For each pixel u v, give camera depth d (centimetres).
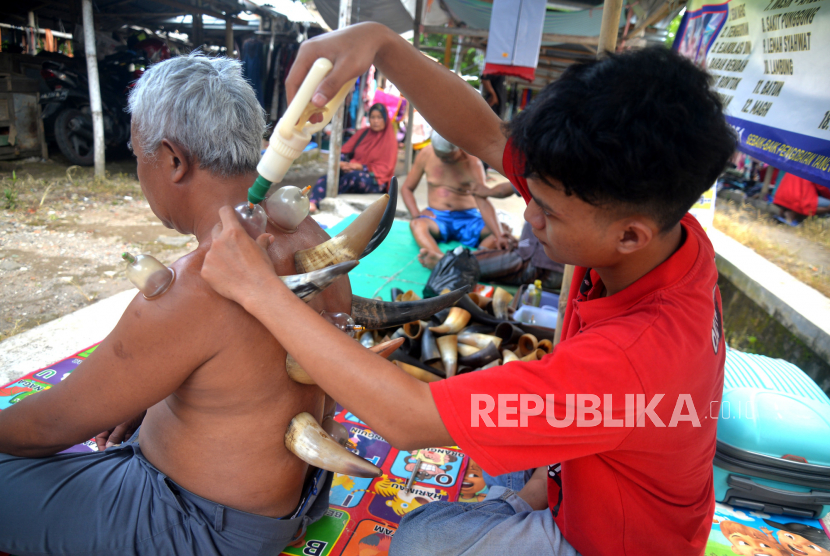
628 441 98
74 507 119
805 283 394
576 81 82
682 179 79
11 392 219
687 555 112
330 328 94
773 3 285
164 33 1269
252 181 116
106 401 106
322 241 128
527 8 513
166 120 105
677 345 93
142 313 99
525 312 293
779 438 178
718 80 345
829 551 172
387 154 735
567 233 92
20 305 325
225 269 93
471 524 128
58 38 1183
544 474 161
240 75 115
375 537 165
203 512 122
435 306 133
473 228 460
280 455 121
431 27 702
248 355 106
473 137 146
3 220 480
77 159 720
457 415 92
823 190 627
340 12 566
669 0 515
